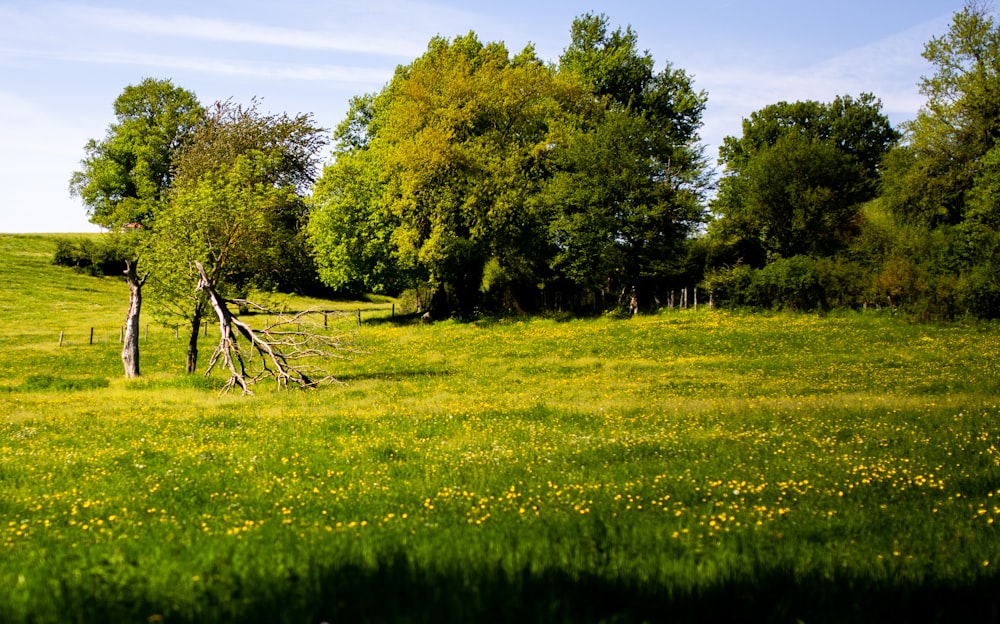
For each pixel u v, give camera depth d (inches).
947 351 1464.1
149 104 3543.3
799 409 831.7
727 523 359.3
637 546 298.5
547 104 2469.2
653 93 2856.8
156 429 815.7
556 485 476.4
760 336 1780.3
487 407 926.4
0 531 397.4
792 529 347.9
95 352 1962.4
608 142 2255.2
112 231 3449.8
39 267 3609.7
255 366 1668.3
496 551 282.8
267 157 2967.5
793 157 2448.3
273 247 1620.3
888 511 389.7
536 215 2337.6
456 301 2640.3
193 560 286.8
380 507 426.9
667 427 740.7
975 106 2256.4
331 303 3636.8
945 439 618.8
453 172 2252.7
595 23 3063.5
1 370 1627.7
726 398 988.6
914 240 2114.9
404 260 2285.9
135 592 245.3
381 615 212.2
